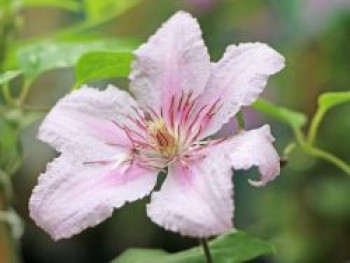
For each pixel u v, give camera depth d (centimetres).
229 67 53
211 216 48
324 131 115
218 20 131
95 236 138
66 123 53
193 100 53
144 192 52
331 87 117
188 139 53
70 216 51
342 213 115
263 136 50
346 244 116
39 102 127
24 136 129
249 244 56
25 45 72
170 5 132
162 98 54
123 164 52
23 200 134
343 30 116
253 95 52
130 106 54
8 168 69
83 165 52
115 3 76
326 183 115
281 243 116
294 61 118
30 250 135
